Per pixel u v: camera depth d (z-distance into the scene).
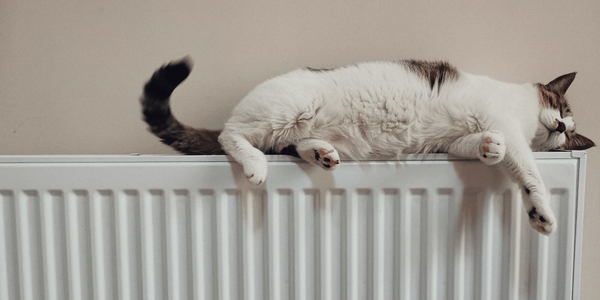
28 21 0.99
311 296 0.81
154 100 0.89
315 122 0.89
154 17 1.01
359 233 0.80
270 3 1.01
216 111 1.04
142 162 0.76
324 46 1.03
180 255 0.80
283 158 0.78
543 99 0.99
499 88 0.95
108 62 1.01
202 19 1.01
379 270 0.80
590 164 1.06
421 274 0.81
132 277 0.80
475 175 0.78
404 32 1.03
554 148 1.04
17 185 0.76
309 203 0.79
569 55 1.04
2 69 1.00
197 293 0.80
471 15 1.03
